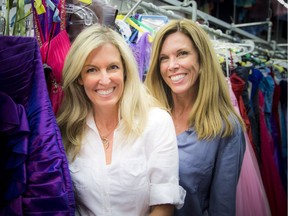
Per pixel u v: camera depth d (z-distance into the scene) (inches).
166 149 35.0
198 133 42.8
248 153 59.6
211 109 43.5
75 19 44.4
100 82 33.3
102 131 36.6
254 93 73.0
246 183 57.3
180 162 42.3
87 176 34.0
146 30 55.4
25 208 27.6
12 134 28.5
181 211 42.0
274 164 73.7
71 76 34.4
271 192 71.6
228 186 42.1
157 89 49.0
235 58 73.2
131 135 34.6
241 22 107.8
